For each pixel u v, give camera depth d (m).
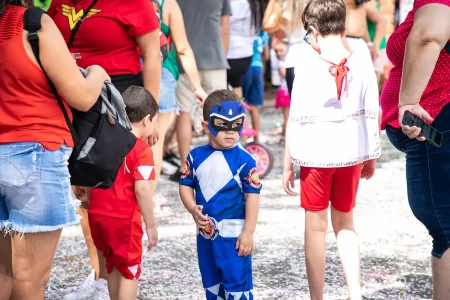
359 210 11.95
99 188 6.58
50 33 5.81
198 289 8.48
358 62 7.40
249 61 16.25
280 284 8.62
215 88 14.08
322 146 7.27
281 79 17.58
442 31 5.77
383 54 17.28
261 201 12.70
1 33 5.84
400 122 5.94
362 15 11.98
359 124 7.35
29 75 5.80
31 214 5.90
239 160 6.95
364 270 9.05
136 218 7.16
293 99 7.42
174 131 14.61
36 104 5.86
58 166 5.91
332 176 7.45
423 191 6.22
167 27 11.23
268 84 30.11
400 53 6.53
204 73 13.97
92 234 7.30
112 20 7.63
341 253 7.59
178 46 11.38
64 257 9.66
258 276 8.88
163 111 10.88
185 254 9.73
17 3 6.02
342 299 8.06
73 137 6.07
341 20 7.38
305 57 7.43
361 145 7.36
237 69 16.14
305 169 7.42
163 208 11.91
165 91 10.89
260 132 20.09
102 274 7.93
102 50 7.71
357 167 7.43
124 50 7.80
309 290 7.91
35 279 6.12
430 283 8.61
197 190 7.04
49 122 5.90
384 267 9.17
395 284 8.59
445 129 6.13
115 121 6.36
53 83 5.89
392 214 11.69
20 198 5.89
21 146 5.83
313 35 7.43
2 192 5.97
